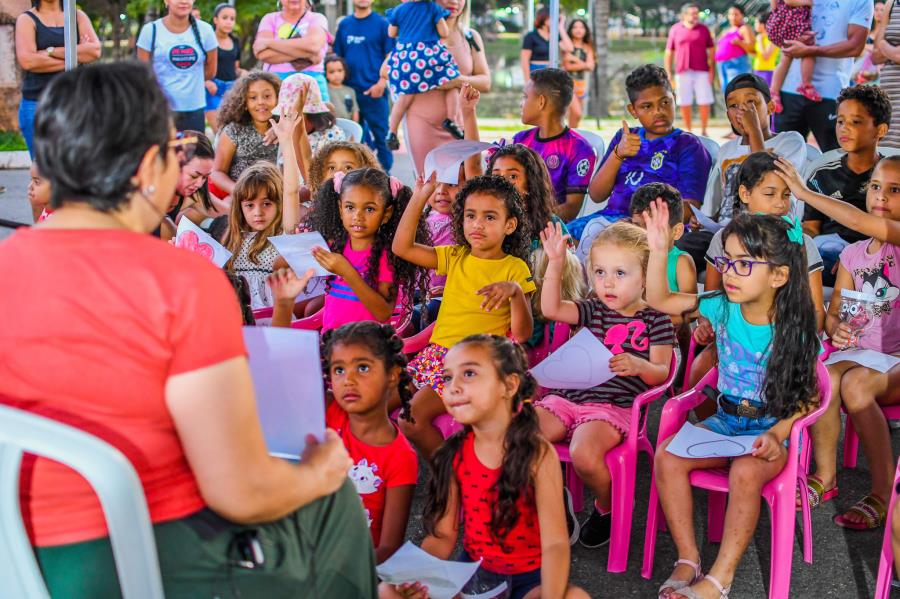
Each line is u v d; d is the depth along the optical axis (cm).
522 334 356
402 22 680
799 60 682
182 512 175
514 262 371
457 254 378
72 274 165
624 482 314
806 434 353
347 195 383
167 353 165
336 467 192
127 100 168
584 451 313
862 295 363
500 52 2059
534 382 265
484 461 266
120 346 164
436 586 241
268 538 183
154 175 175
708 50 1386
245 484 171
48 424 160
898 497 278
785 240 302
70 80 169
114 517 162
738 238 304
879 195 368
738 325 316
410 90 681
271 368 193
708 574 289
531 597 256
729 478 294
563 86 512
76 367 164
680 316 377
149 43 782
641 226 397
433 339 374
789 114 696
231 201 448
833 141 685
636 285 341
